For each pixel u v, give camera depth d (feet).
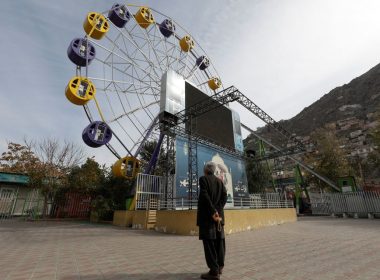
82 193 70.23
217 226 11.27
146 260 15.71
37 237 28.94
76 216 69.00
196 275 11.77
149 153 70.64
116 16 63.26
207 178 12.12
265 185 95.55
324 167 107.24
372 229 34.27
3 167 82.43
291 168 170.40
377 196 63.77
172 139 55.47
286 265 13.96
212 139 64.69
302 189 98.07
